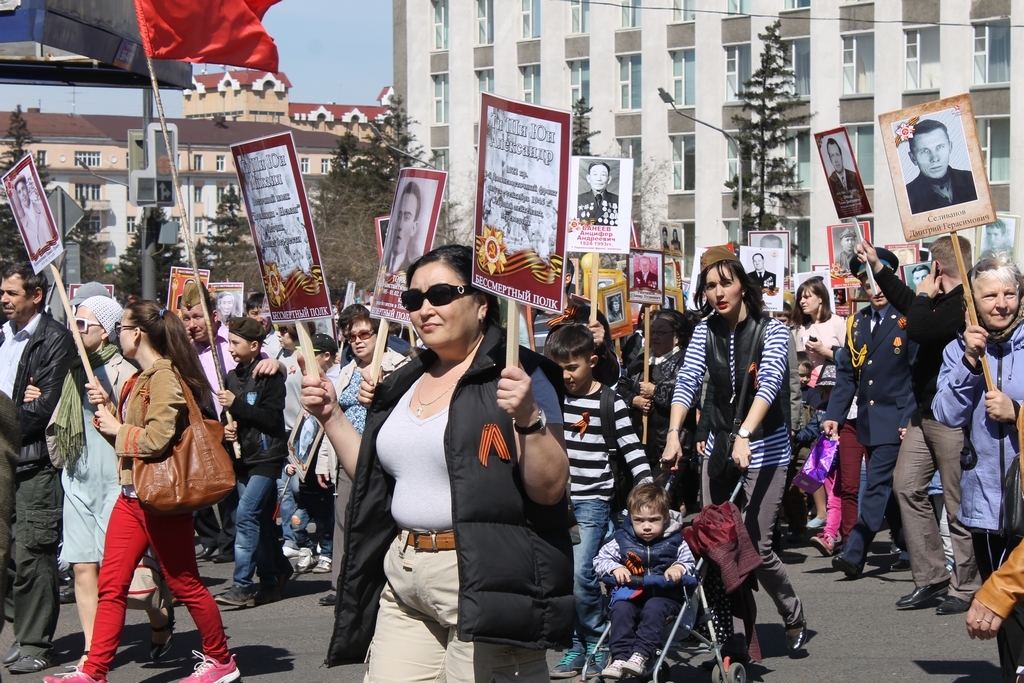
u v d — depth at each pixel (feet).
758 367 21.61
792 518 36.06
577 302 30.66
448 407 13.61
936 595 28.19
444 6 175.42
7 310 24.64
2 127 362.12
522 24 168.55
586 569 21.79
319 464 30.19
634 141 161.07
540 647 13.10
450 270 13.74
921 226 21.71
